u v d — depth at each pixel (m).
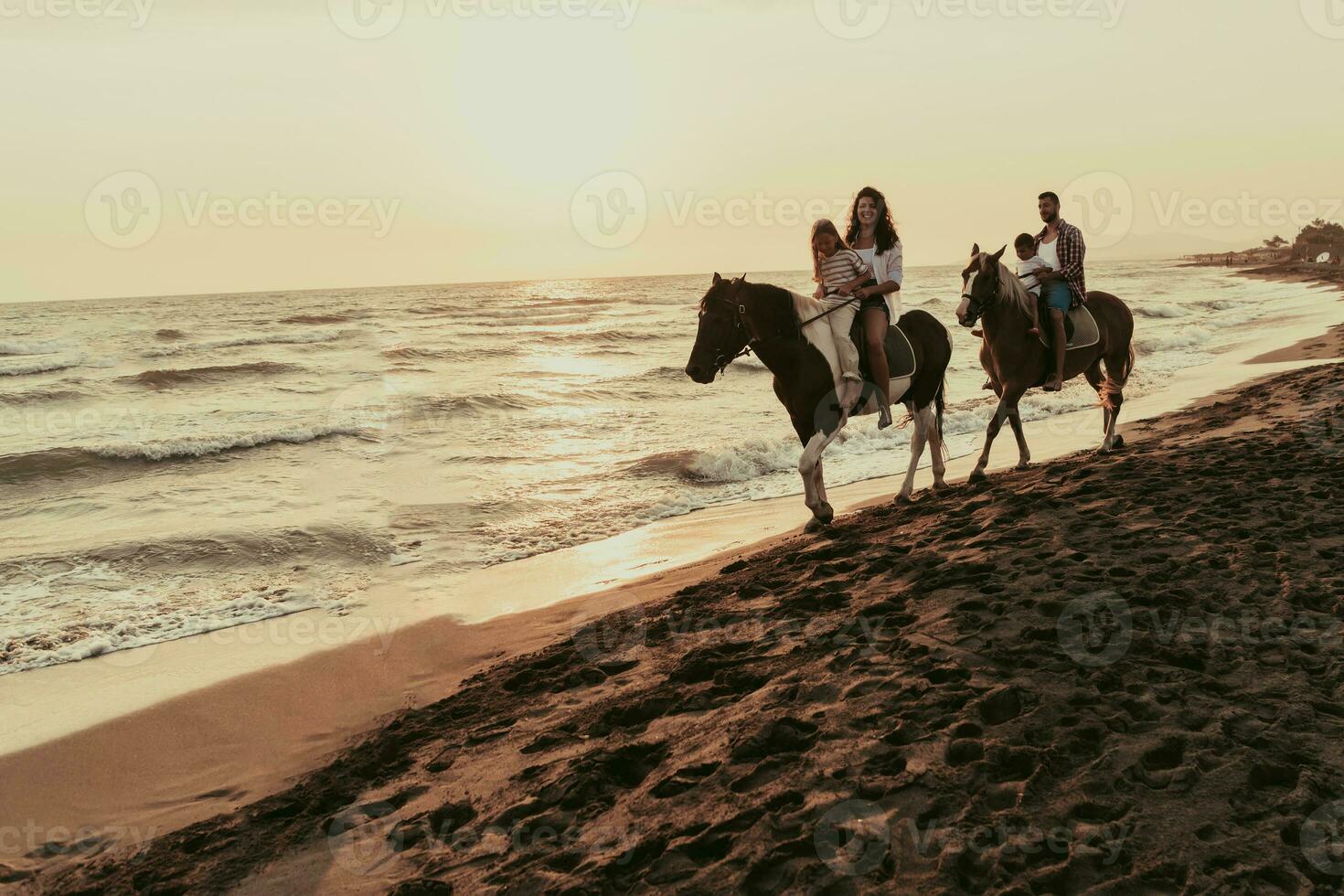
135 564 8.56
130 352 30.66
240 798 4.38
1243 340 24.97
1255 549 5.58
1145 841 2.95
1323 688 3.87
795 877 2.93
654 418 17.05
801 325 7.29
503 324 42.94
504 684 5.43
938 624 4.88
